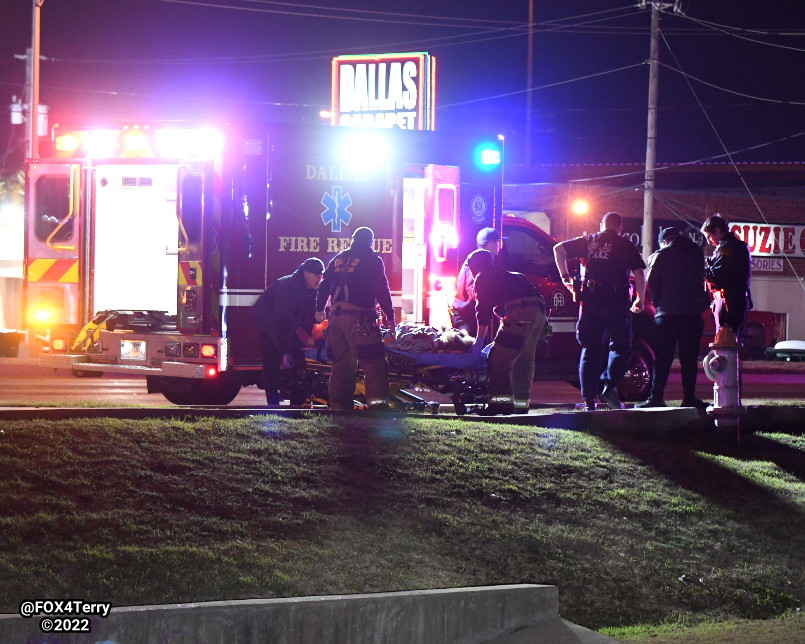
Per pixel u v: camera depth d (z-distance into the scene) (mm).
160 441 11109
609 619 9891
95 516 9273
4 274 43094
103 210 17906
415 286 17859
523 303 15242
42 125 44500
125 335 17438
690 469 13688
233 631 7445
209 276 16688
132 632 7180
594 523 11531
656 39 43812
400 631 8039
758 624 9945
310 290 16422
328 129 17109
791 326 55562
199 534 9359
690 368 16328
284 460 11219
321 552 9469
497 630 8484
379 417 13312
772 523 12602
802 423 17062
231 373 16828
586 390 16062
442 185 17750
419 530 10383
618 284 15922
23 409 11781
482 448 12656
